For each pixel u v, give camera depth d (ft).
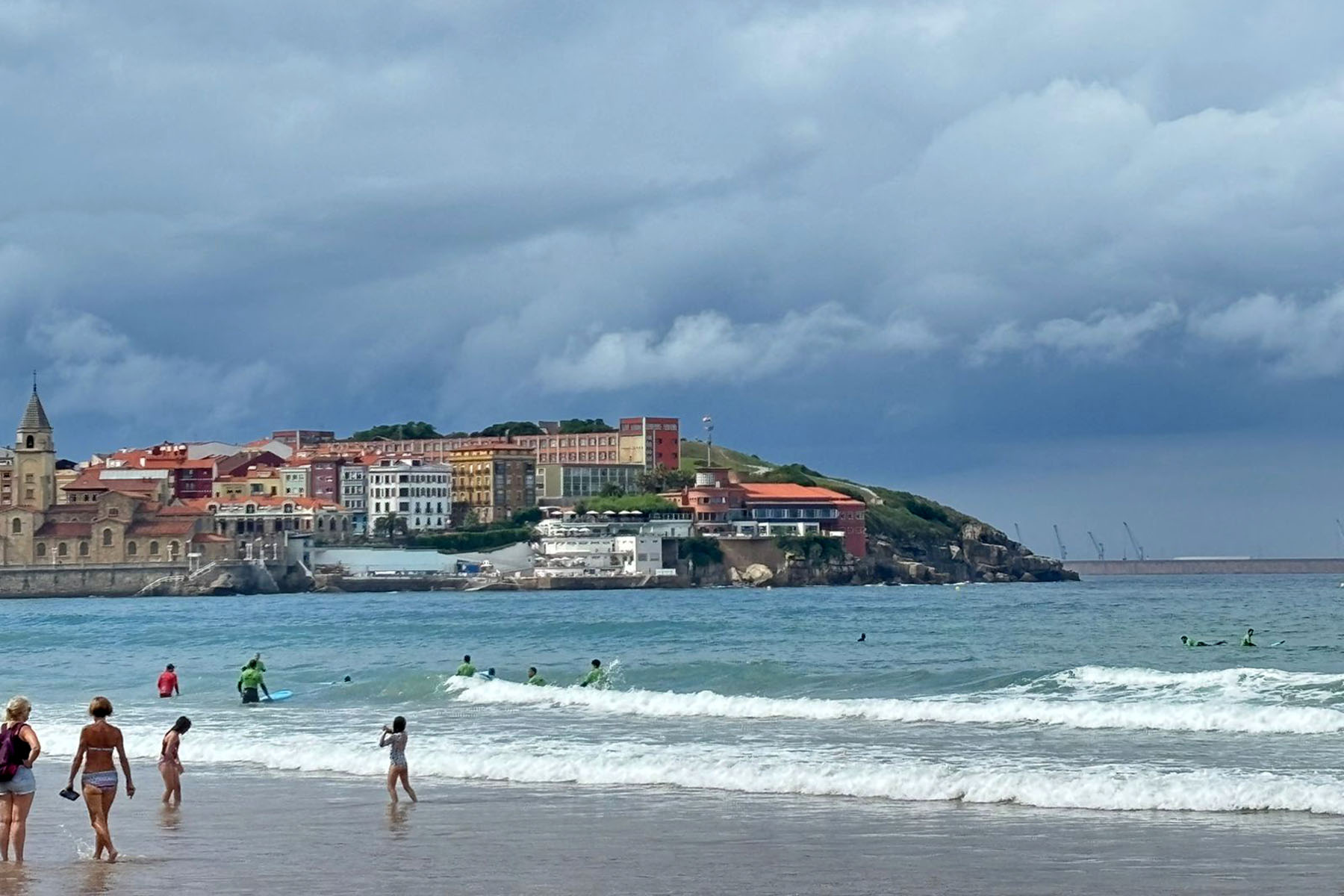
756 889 115.55
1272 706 217.97
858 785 159.53
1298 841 128.77
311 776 181.27
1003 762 173.88
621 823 144.05
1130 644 426.51
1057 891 113.50
